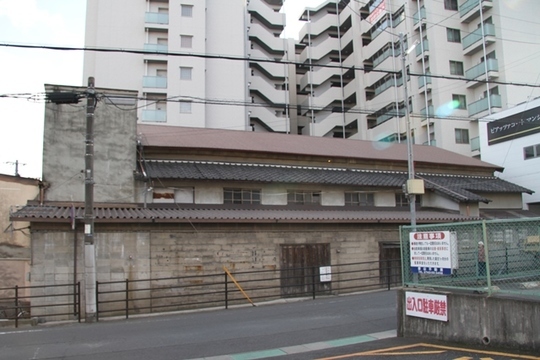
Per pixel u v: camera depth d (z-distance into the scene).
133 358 8.80
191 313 14.94
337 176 22.38
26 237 16.73
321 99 58.25
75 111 17.64
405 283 10.11
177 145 20.73
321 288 18.66
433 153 29.38
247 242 17.78
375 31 51.59
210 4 49.19
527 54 37.94
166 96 44.09
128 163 18.00
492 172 28.42
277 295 17.89
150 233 16.48
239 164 21.47
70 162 17.28
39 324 13.68
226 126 47.28
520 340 7.76
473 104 39.41
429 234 9.41
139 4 45.66
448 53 41.28
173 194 19.05
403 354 8.17
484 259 8.61
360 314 12.70
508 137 29.73
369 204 22.89
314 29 61.84
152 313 15.59
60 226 15.51
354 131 58.69
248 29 57.56
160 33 45.59
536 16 38.72
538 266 8.07
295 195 21.45
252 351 9.10
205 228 17.20
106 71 43.53
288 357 8.52
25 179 16.94
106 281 15.73
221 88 47.56
